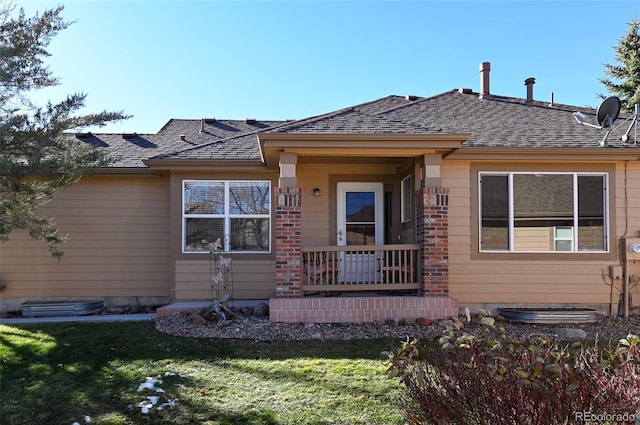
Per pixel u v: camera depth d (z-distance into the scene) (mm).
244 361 5941
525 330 7812
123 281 10469
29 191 7812
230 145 10719
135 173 10320
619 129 10102
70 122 8023
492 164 9273
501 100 12648
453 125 10438
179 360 5988
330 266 9906
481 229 9250
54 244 10312
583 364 2764
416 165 8977
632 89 25438
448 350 2988
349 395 4805
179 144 12133
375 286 8273
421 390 3111
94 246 10461
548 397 2527
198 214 10125
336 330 7445
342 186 10578
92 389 5047
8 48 7469
